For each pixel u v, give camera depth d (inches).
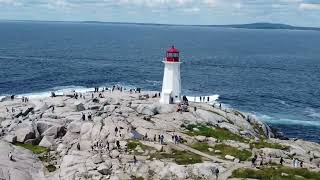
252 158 2406.5
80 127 2960.1
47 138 2950.3
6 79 6254.9
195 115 3417.8
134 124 3019.2
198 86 6363.2
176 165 2217.0
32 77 6510.8
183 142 2723.9
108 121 3002.0
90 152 2493.8
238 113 3821.4
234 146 2699.3
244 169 2210.9
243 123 3550.7
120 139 2706.7
